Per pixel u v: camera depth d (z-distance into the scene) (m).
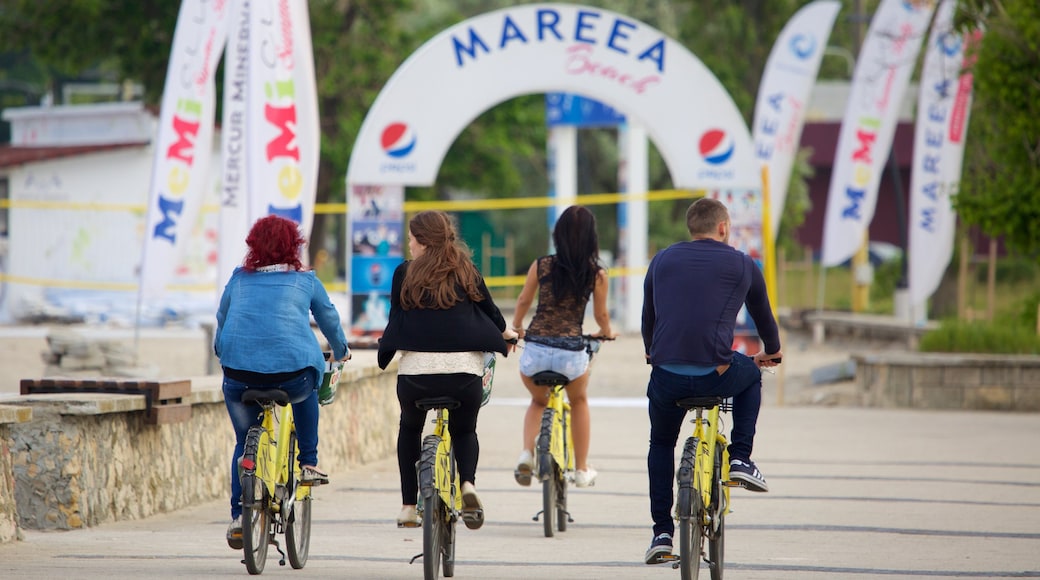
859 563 28.55
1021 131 78.25
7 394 35.28
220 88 135.00
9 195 126.62
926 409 71.50
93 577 24.70
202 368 85.50
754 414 25.42
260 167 52.56
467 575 26.72
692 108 72.19
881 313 135.88
